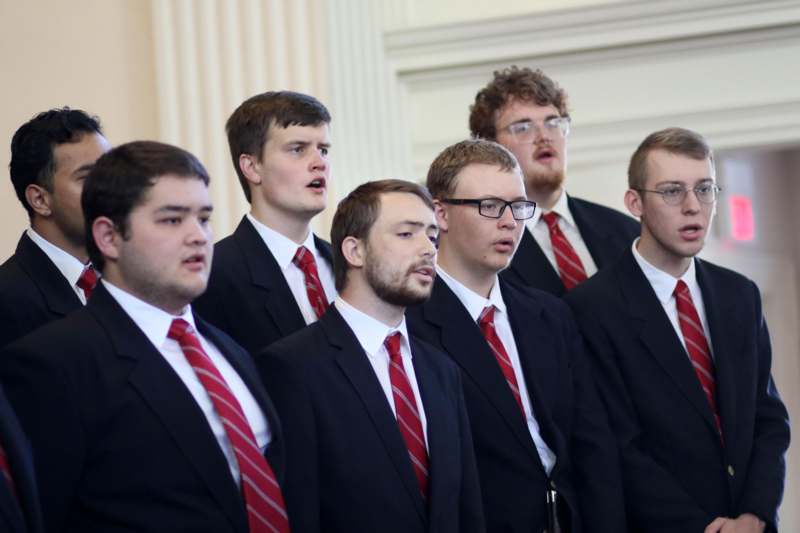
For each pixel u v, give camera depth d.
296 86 11.90
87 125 7.24
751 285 8.50
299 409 6.62
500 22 13.02
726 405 8.03
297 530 6.46
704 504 7.93
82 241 7.12
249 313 7.28
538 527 7.50
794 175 17.48
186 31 11.71
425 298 6.88
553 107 9.16
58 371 5.80
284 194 7.47
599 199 12.88
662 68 12.80
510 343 7.79
